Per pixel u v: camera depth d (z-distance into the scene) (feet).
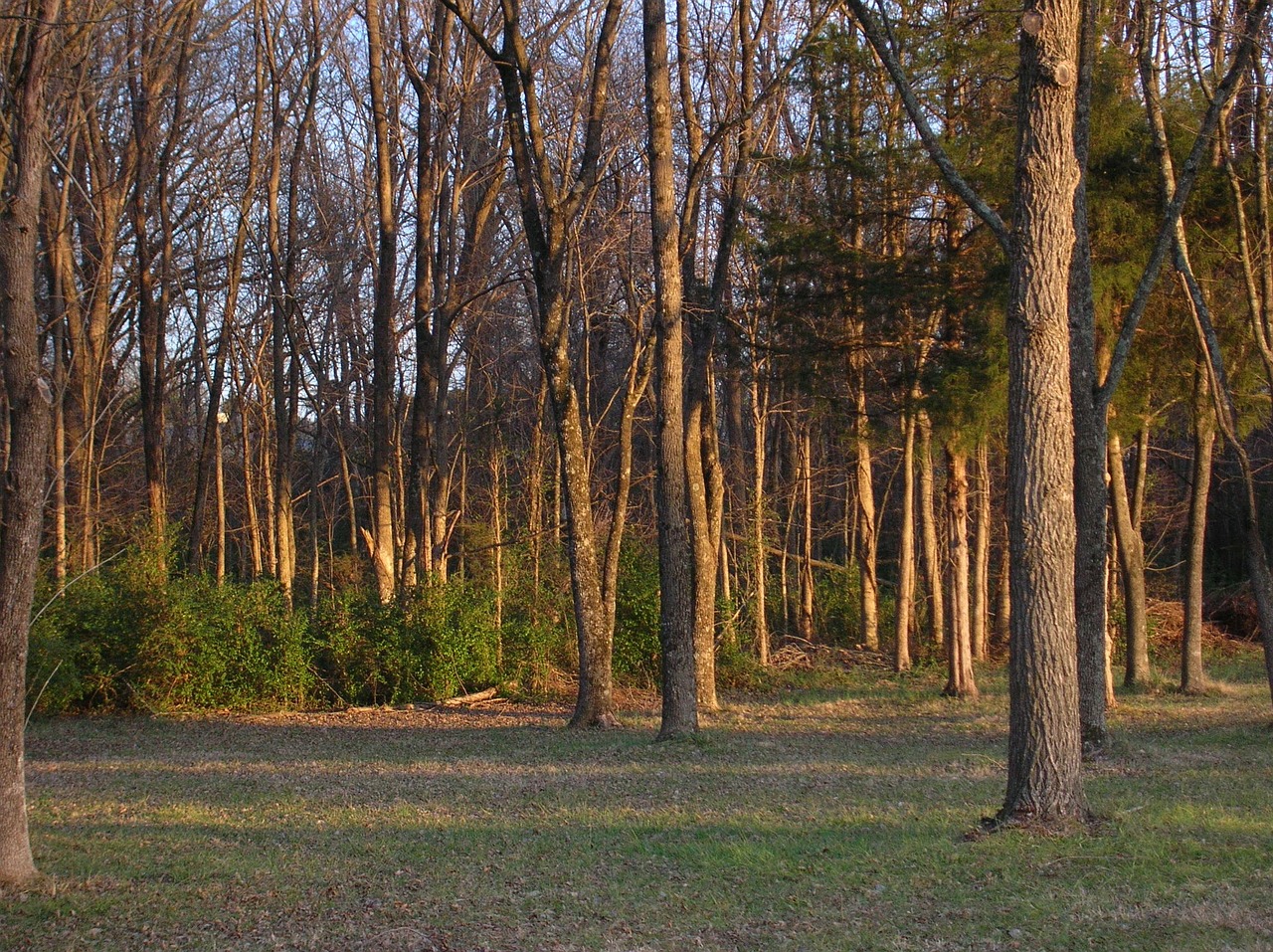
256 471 116.06
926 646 94.58
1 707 25.64
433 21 77.97
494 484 83.10
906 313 54.75
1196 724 53.52
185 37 70.74
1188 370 57.98
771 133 66.59
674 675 51.90
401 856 29.25
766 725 57.98
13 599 25.30
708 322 60.75
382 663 71.61
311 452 132.77
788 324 57.06
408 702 71.56
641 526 93.35
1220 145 49.85
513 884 25.91
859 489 98.94
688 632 52.24
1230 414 49.67
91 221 77.25
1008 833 26.73
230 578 82.02
